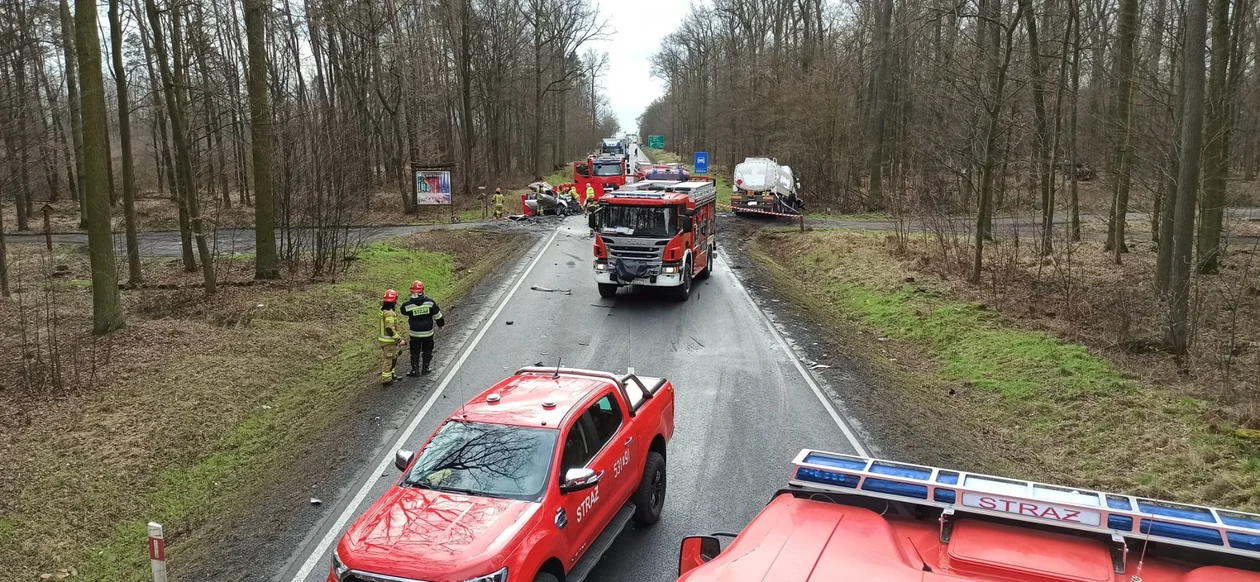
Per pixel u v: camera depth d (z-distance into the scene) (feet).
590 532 21.66
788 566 12.30
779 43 180.96
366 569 17.56
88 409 36.73
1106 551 12.88
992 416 37.04
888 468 15.35
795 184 134.82
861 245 82.48
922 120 121.70
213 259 71.82
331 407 38.68
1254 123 95.50
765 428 34.71
